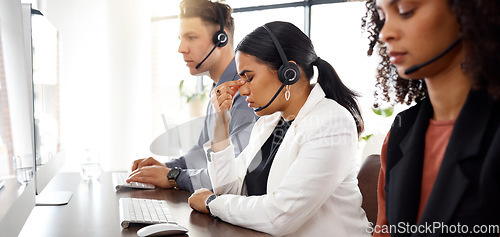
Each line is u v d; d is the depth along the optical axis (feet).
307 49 4.91
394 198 2.86
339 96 4.99
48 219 4.55
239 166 5.46
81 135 13.56
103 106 13.66
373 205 5.67
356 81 11.74
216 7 6.66
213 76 6.75
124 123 13.56
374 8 3.30
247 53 4.83
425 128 2.87
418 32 2.46
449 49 2.47
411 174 2.81
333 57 13.14
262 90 4.83
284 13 14.66
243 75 4.92
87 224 4.36
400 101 3.32
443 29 2.44
